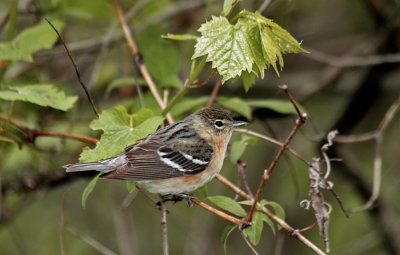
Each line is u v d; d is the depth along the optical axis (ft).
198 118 33.14
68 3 43.01
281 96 47.98
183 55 47.83
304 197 50.44
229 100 35.45
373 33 51.16
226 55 25.43
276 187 52.39
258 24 25.75
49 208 53.31
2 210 40.63
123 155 30.66
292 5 45.21
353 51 49.83
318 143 46.01
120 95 45.39
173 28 48.29
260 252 53.11
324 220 27.63
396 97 52.34
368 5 46.16
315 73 52.21
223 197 27.63
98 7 44.96
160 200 30.66
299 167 50.70
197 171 31.81
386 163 53.88
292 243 52.44
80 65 47.60
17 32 45.70
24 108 39.88
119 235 46.83
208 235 51.08
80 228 53.11
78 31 51.72
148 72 37.86
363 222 51.26
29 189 41.09
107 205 53.98
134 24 47.70
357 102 46.91
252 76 28.37
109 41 44.09
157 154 31.30
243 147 31.63
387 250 46.96
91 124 28.07
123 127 27.89
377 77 46.34
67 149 40.70
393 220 47.26
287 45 25.95
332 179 52.06
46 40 35.37
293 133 25.50
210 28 25.77
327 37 55.42
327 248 27.37
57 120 40.91
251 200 29.14
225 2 26.63
